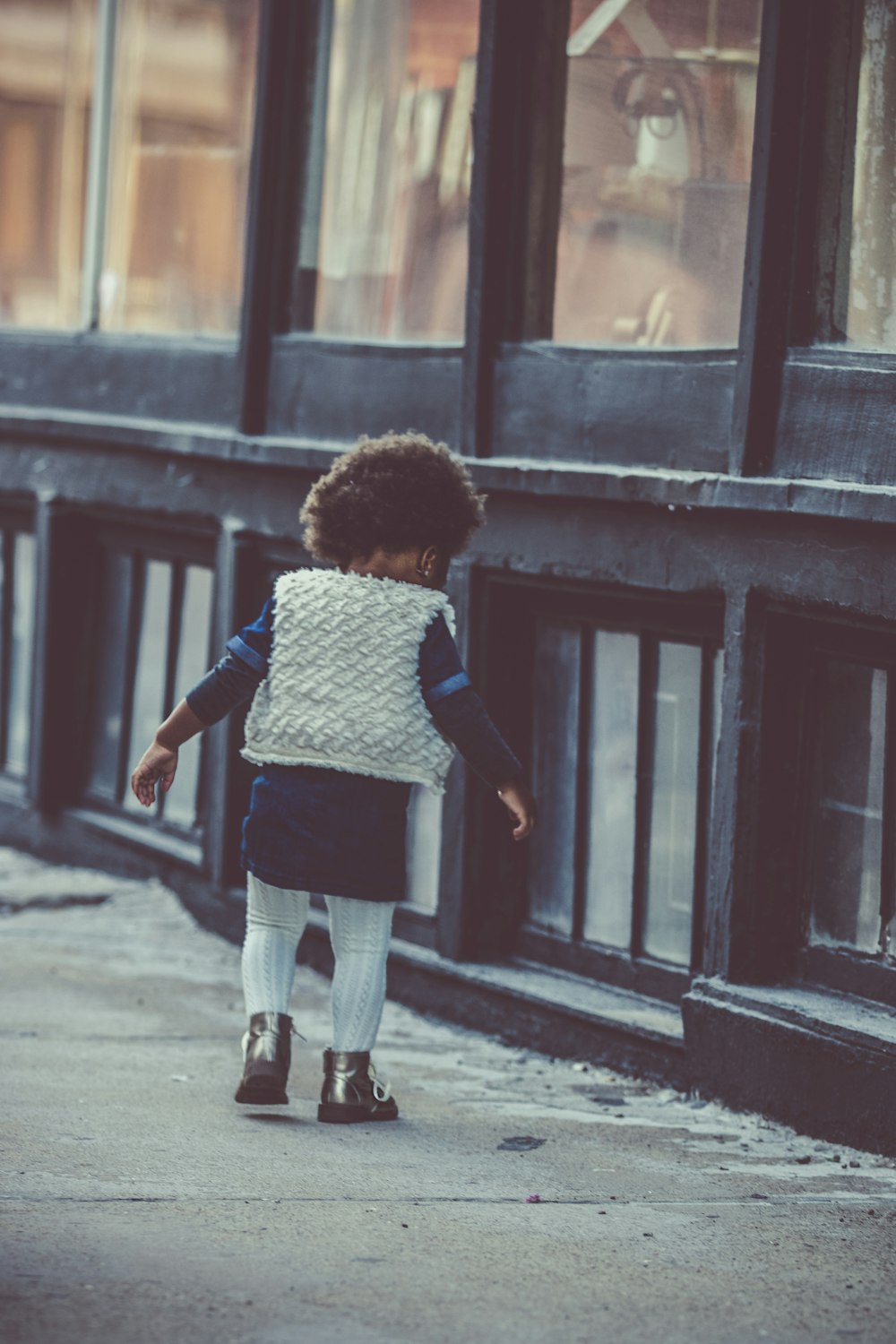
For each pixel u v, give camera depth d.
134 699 10.60
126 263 10.70
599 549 7.08
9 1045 7.02
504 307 7.75
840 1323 4.08
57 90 11.18
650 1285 4.30
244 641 5.82
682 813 7.09
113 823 10.69
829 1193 5.32
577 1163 5.57
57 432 10.78
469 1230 4.70
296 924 6.04
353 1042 5.97
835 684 6.37
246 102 9.67
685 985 7.03
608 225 7.41
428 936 8.15
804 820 6.48
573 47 7.55
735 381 6.54
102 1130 5.66
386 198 8.69
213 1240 4.49
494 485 7.49
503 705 7.75
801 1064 6.09
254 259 9.21
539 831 7.79
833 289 6.34
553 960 7.68
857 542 5.95
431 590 5.86
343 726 5.70
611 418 7.16
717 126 6.90
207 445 9.42
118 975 8.67
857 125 6.24
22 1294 4.01
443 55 8.34
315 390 8.88
